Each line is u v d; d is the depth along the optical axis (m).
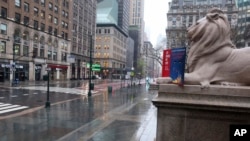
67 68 78.50
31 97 25.72
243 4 67.31
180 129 4.48
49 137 10.39
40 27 63.75
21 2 56.28
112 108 19.62
